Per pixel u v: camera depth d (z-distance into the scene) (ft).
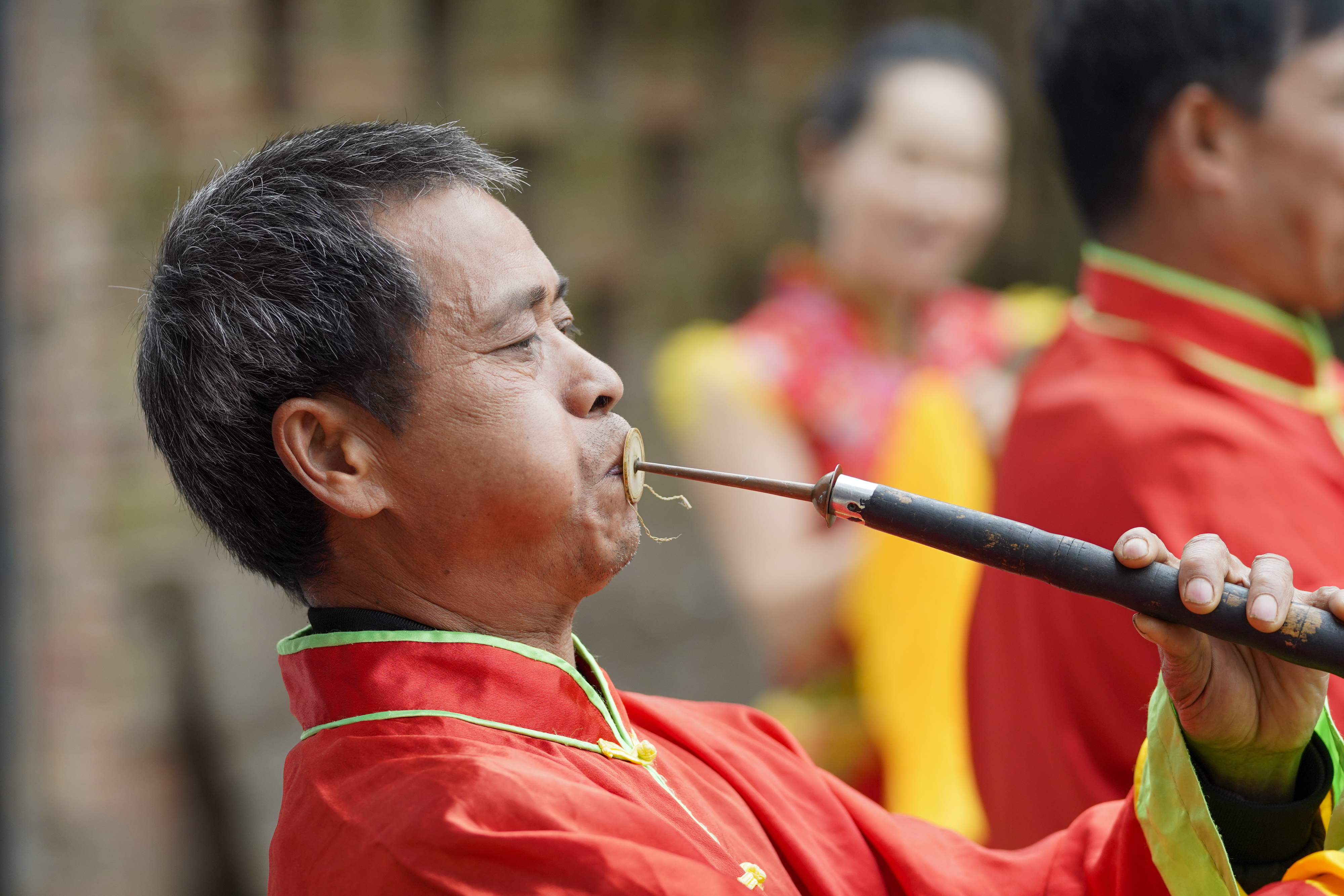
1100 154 13.23
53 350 30.81
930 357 22.89
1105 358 12.99
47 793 30.04
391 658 8.40
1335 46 12.21
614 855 7.45
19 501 28.09
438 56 39.65
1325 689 8.60
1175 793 8.63
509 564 8.55
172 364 8.63
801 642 20.74
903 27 23.75
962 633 19.35
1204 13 12.36
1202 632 8.00
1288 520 11.71
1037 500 12.84
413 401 8.29
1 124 27.09
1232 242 12.60
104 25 32.68
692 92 41.57
